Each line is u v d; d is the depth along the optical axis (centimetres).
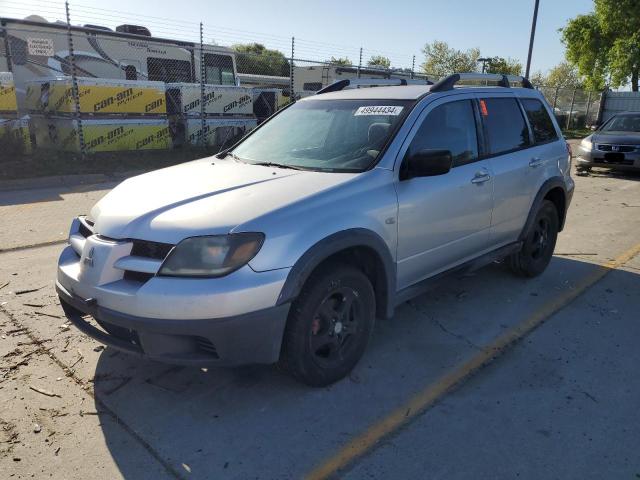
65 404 314
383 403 323
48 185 1027
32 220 740
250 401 322
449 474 265
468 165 421
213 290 272
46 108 1321
